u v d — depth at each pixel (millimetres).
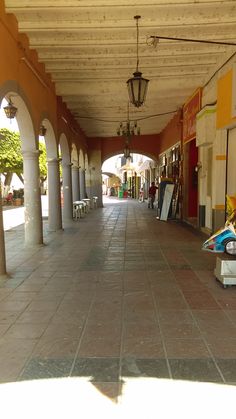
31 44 7293
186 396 2561
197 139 10195
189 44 7641
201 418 2336
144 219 14602
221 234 6297
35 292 4980
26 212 8477
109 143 21906
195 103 10852
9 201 26812
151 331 3641
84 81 10117
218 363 3004
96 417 2363
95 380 2777
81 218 15148
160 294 4766
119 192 36875
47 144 10836
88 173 21812
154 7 5879
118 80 10000
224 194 8797
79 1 5680
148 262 6598
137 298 4625
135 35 7172
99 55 8016
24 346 3379
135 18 6297
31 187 8375
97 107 13289
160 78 10016
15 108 7125
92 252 7672
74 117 15188
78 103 12609
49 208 11312
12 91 6297
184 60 8625
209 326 3748
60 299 4664
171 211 14516
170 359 3076
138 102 6891
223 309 4219
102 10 6039
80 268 6266
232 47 7387
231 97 7531
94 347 3320
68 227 12133
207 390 2625
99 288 5082
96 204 21312
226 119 7895
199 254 7254
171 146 16375
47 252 7793
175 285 5156
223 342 3387
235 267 5062
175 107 13727
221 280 5020
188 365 2973
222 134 8617
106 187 53125
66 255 7414
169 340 3436
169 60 8656
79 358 3123
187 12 6230
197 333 3584
